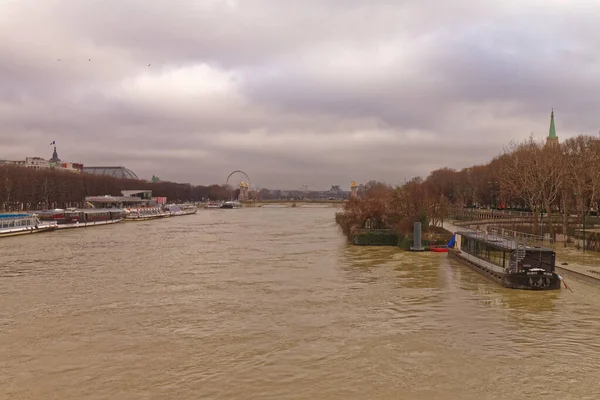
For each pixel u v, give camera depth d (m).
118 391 35.12
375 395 34.31
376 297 61.66
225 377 37.38
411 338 45.62
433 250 106.88
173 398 34.00
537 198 125.19
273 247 117.12
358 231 124.62
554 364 39.34
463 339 45.28
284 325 50.00
